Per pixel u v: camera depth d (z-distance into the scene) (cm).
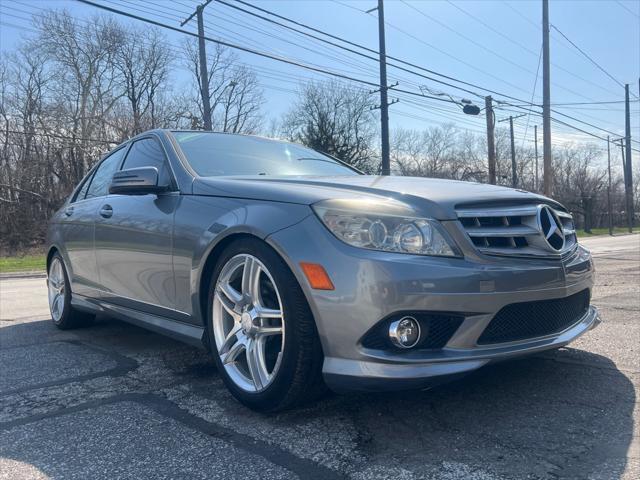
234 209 308
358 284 253
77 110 3288
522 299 275
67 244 493
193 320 334
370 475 227
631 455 237
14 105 3058
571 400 302
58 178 3003
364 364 254
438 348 264
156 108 3712
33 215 2919
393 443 255
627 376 340
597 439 254
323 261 260
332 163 473
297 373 269
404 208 269
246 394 293
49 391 340
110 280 421
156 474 232
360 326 253
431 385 258
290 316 268
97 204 452
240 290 314
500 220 286
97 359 412
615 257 1395
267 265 278
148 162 415
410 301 251
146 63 3884
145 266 370
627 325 485
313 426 277
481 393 315
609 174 5209
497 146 5397
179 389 340
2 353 435
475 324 263
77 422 289
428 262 258
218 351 310
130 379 361
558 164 6194
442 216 270
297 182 319
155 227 359
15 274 1559
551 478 220
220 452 251
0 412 306
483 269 265
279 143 472
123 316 417
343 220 266
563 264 299
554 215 310
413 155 5375
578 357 382
